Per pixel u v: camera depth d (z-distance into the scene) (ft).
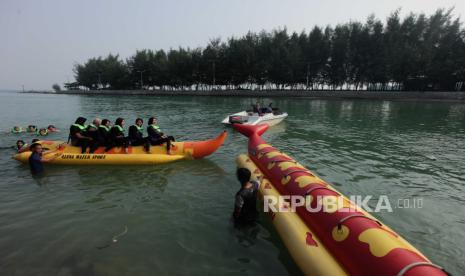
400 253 7.93
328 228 10.34
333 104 99.40
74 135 23.57
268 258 11.20
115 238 12.49
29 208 15.33
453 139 35.45
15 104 105.40
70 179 19.74
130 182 19.21
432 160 25.45
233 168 22.34
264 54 170.71
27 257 11.14
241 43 175.32
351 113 67.72
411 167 23.30
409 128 44.50
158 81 220.84
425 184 19.47
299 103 105.19
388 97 124.57
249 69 172.65
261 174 17.28
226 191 17.71
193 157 24.25
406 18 132.46
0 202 16.05
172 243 12.14
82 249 11.70
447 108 81.30
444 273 7.34
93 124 24.36
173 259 11.10
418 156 26.81
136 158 22.63
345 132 40.34
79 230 13.14
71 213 14.79
